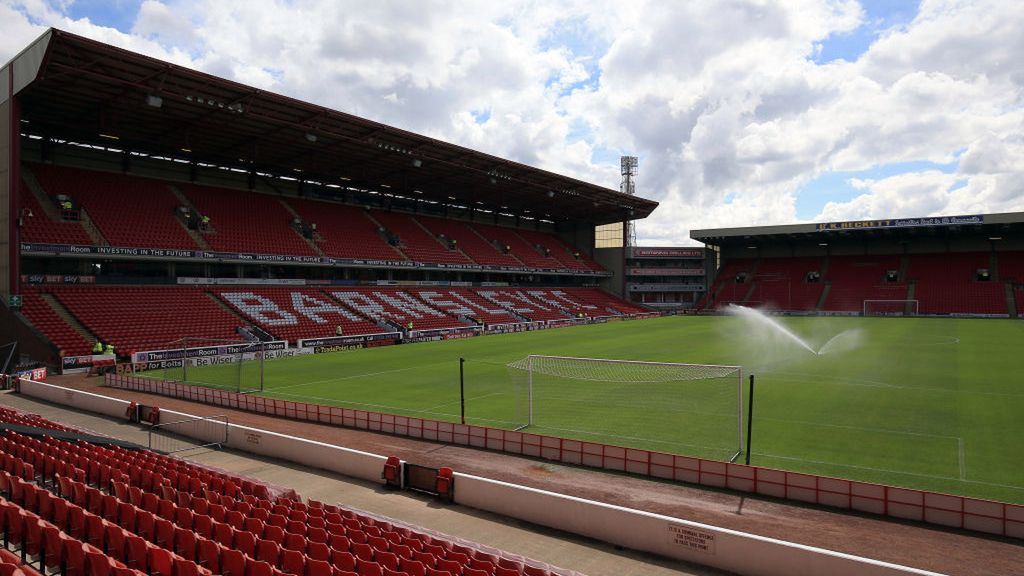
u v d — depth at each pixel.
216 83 34.06
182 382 29.28
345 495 14.74
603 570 10.76
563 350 44.16
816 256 92.88
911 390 26.89
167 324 39.72
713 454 17.55
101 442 17.09
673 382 29.41
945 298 76.81
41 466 13.95
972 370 32.31
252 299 48.09
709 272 96.31
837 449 17.89
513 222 89.44
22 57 31.30
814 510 13.43
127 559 9.02
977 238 82.38
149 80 33.38
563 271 81.56
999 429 19.97
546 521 12.79
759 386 28.22
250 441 18.53
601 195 73.75
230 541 9.62
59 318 35.62
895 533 12.09
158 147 47.66
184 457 17.88
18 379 28.05
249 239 50.19
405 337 50.88
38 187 41.28
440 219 77.19
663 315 88.00
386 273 65.50
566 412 23.25
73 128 41.72
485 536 12.29
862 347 44.03
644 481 15.55
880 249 89.12
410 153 51.06
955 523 12.30
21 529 9.27
